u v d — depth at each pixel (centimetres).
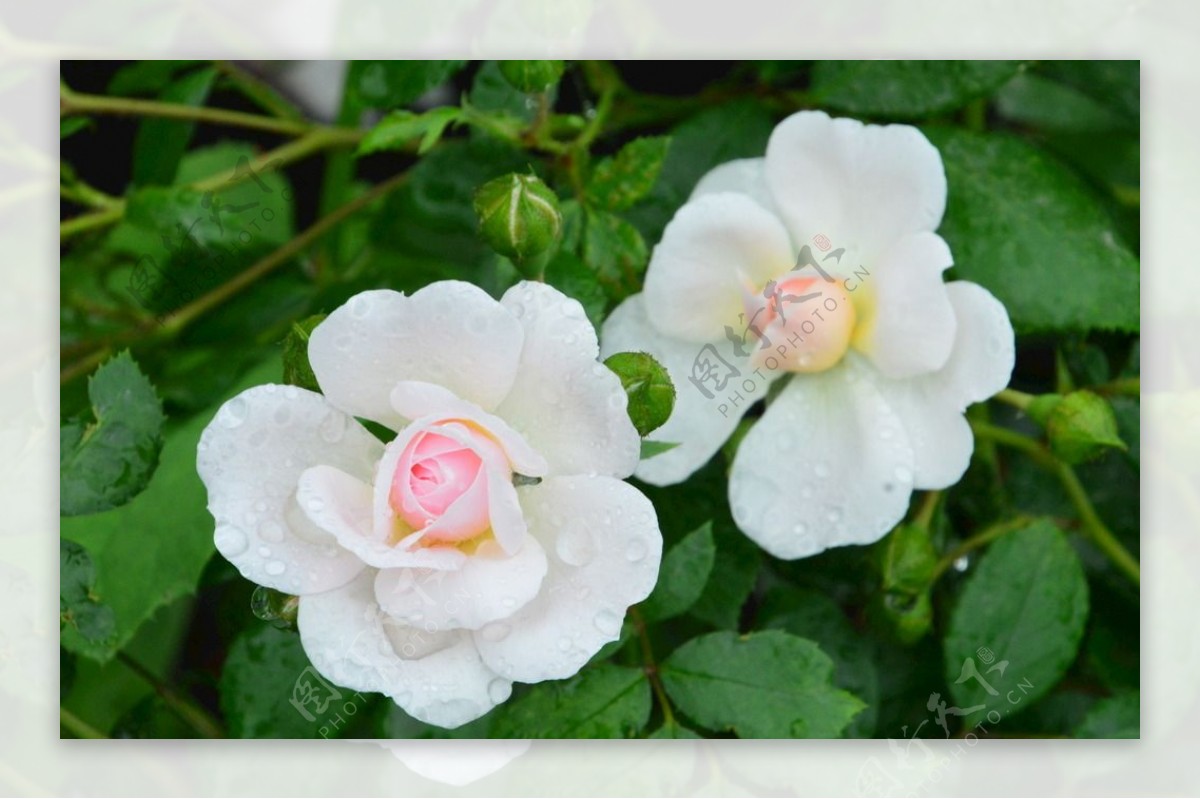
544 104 63
